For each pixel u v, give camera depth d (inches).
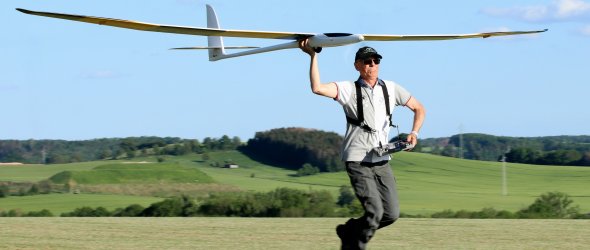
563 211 4692.4
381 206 844.0
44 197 6934.1
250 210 4124.0
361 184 844.0
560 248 1173.7
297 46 872.9
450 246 1195.9
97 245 1189.7
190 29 831.1
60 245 1186.0
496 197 7342.5
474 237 1331.2
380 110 847.7
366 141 843.4
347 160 848.3
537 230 1470.2
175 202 4569.4
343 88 844.0
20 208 6038.4
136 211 5290.4
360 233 853.8
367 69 843.4
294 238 1306.6
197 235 1358.3
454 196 7411.4
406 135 871.1
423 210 5984.3
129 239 1286.9
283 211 4060.0
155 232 1411.2
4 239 1270.9
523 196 7470.5
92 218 1904.5
